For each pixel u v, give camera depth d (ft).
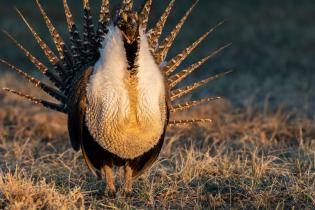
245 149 54.70
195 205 41.83
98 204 42.11
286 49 109.81
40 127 62.49
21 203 39.34
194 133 61.46
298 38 117.39
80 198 42.63
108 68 40.65
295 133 61.77
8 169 48.65
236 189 44.62
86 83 41.45
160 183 45.42
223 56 104.94
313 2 147.33
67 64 45.03
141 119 40.83
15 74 88.28
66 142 58.70
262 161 47.24
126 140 41.24
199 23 128.47
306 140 60.03
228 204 42.63
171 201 43.16
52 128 62.28
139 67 40.37
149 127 41.16
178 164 48.98
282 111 69.41
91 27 43.62
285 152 53.93
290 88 80.64
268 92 78.38
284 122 64.28
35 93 72.79
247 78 87.30
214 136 60.34
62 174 48.24
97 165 43.57
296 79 86.38
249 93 77.92
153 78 41.06
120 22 39.99
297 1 147.84
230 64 98.99
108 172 43.39
